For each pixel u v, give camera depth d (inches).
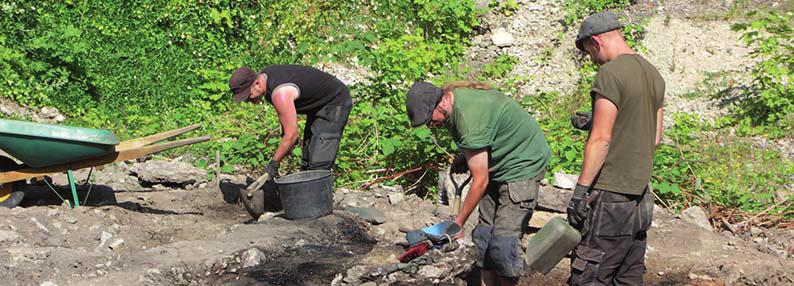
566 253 186.4
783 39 496.1
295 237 242.1
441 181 290.0
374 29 515.5
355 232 256.1
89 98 419.5
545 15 537.6
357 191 314.8
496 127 187.2
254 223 255.1
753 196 339.9
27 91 400.5
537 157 194.9
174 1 463.2
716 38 509.7
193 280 209.2
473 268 223.5
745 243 279.6
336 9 516.1
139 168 315.0
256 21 493.7
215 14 470.6
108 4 446.9
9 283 190.7
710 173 366.0
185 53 459.2
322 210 259.3
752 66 485.1
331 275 218.7
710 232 283.1
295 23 498.6
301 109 260.8
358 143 349.7
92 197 285.0
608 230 182.5
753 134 425.4
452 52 515.8
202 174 317.1
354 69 490.0
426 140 331.6
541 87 500.4
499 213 198.5
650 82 179.9
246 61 475.8
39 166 250.4
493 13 542.6
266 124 369.1
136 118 415.8
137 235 246.1
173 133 272.8
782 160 397.7
